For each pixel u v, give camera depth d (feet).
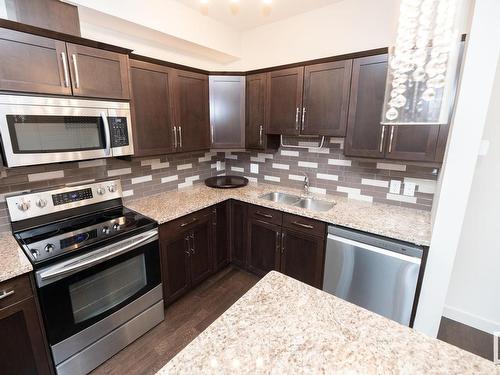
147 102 6.86
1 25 4.31
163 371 2.35
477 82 4.44
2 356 4.33
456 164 4.85
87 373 5.49
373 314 3.11
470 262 6.70
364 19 7.29
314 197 8.38
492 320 6.67
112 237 5.50
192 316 7.24
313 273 7.29
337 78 6.85
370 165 7.67
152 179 8.43
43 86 4.86
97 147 5.78
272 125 8.36
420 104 2.37
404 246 5.63
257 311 3.14
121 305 5.89
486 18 4.20
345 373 2.35
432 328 5.74
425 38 2.18
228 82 8.66
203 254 8.25
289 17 8.56
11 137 4.58
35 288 4.57
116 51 5.83
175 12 7.43
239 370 2.37
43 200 5.89
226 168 11.02
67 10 5.39
